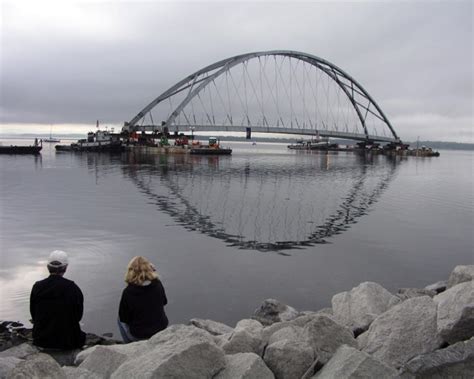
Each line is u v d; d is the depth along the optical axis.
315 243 20.42
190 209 31.50
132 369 4.79
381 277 14.89
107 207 31.56
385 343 5.71
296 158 152.88
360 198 41.53
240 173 72.38
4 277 13.70
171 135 165.12
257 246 19.50
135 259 7.87
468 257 18.11
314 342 5.44
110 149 147.88
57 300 7.60
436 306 5.88
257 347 5.84
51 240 19.81
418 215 30.86
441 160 181.50
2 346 8.38
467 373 4.64
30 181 52.31
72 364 7.07
